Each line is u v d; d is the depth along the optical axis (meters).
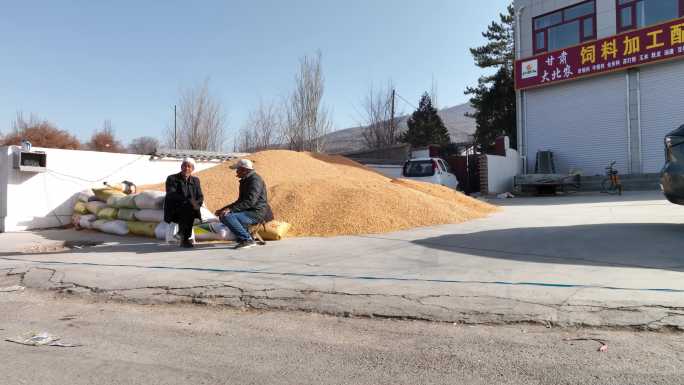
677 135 6.68
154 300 4.95
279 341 3.63
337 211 8.97
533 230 7.84
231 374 3.00
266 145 32.97
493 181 20.73
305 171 12.55
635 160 19.11
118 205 10.11
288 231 8.47
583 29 20.70
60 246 8.54
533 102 22.47
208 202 10.19
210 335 3.82
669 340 3.27
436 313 4.03
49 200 12.23
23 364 3.24
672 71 18.12
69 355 3.41
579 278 4.63
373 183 10.39
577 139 20.94
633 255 5.54
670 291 4.04
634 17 19.06
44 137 41.19
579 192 19.66
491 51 36.69
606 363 2.94
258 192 7.28
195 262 6.29
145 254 7.13
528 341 3.39
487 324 3.80
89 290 5.38
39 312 4.68
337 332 3.81
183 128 31.64
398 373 2.93
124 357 3.35
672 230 7.06
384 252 6.57
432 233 8.02
